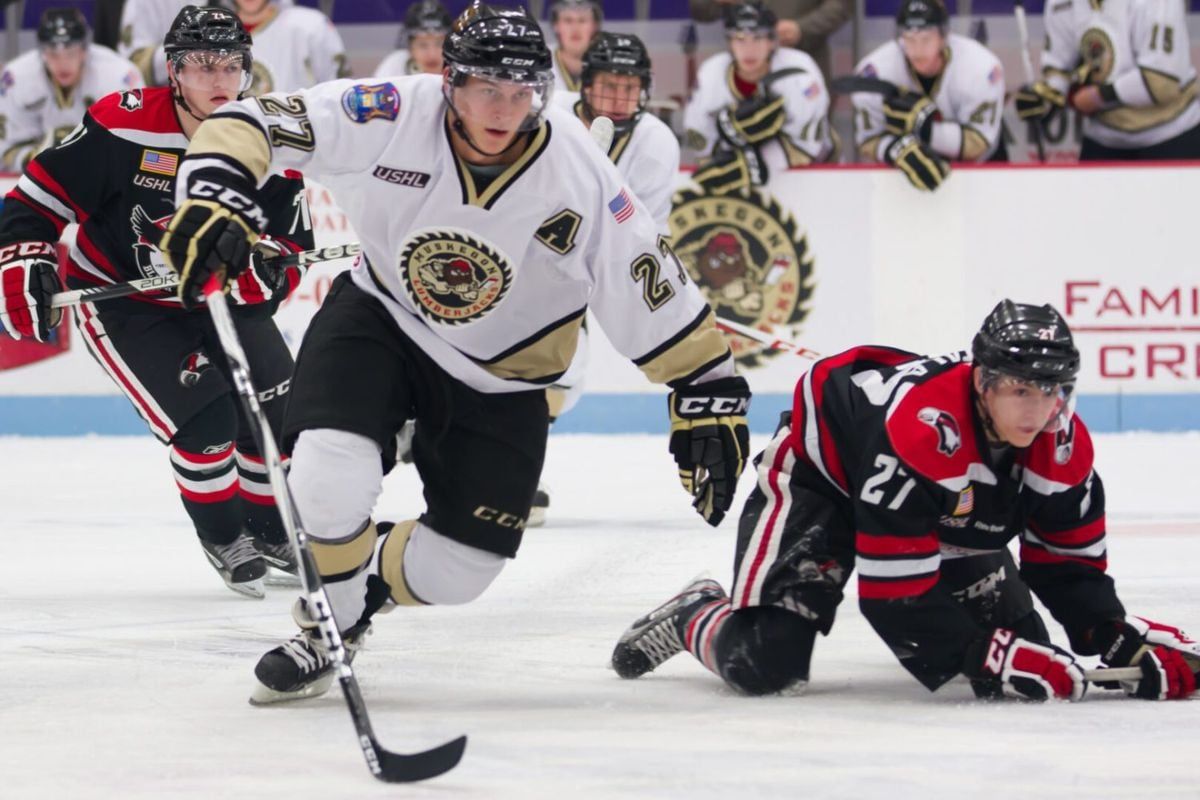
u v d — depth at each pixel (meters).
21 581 12.28
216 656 9.47
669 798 6.24
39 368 22.19
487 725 7.55
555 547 13.54
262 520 11.88
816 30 22.02
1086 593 8.11
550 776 6.59
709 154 21.42
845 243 21.20
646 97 14.02
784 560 8.13
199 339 11.33
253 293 11.04
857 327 21.25
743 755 6.91
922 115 20.88
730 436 8.15
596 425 21.89
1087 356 21.17
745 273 21.30
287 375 11.56
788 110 20.89
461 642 9.77
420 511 15.81
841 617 10.51
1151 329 21.05
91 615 10.89
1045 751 6.91
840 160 22.84
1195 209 20.86
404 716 7.76
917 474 7.59
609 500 16.31
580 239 7.70
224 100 10.36
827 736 7.25
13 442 21.72
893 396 7.79
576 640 9.84
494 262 7.65
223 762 6.86
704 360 8.09
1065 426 7.74
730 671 8.16
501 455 7.96
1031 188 21.02
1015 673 7.81
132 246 10.90
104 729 7.51
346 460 7.64
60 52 21.73
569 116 7.74
